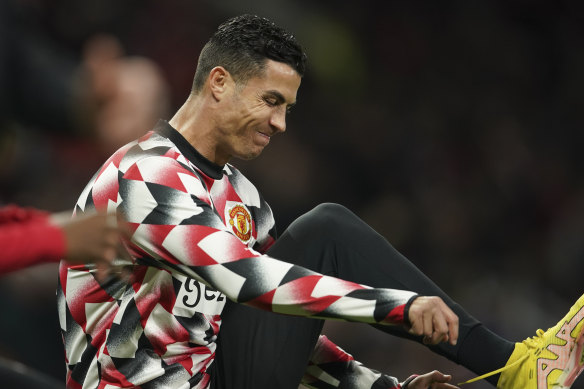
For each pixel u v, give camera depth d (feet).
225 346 32.19
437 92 110.22
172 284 29.60
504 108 112.16
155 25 88.94
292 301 26.37
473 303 86.02
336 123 102.63
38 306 54.90
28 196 55.62
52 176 57.93
